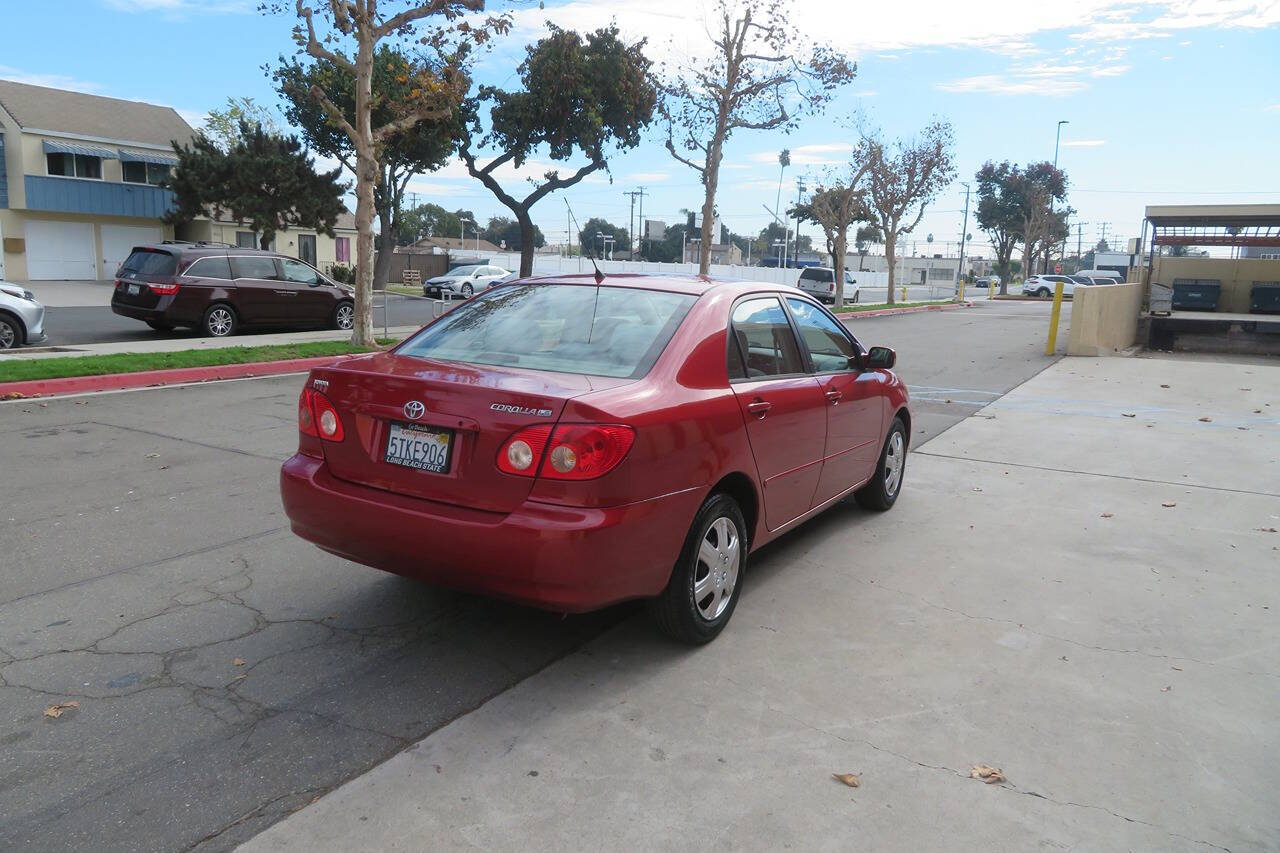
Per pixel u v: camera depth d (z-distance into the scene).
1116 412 10.63
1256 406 11.15
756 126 25.25
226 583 4.57
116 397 9.84
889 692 3.62
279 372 12.45
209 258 16.55
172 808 2.73
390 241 40.56
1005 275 71.19
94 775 2.89
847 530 5.82
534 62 28.95
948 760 3.13
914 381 13.54
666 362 3.77
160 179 38.47
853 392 5.29
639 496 3.38
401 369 3.73
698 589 3.89
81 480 6.40
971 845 2.68
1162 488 7.04
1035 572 5.09
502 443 3.30
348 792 2.85
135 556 4.92
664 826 2.72
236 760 3.00
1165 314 20.03
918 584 4.86
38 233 36.53
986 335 22.81
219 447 7.57
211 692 3.46
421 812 2.76
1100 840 2.72
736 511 4.09
